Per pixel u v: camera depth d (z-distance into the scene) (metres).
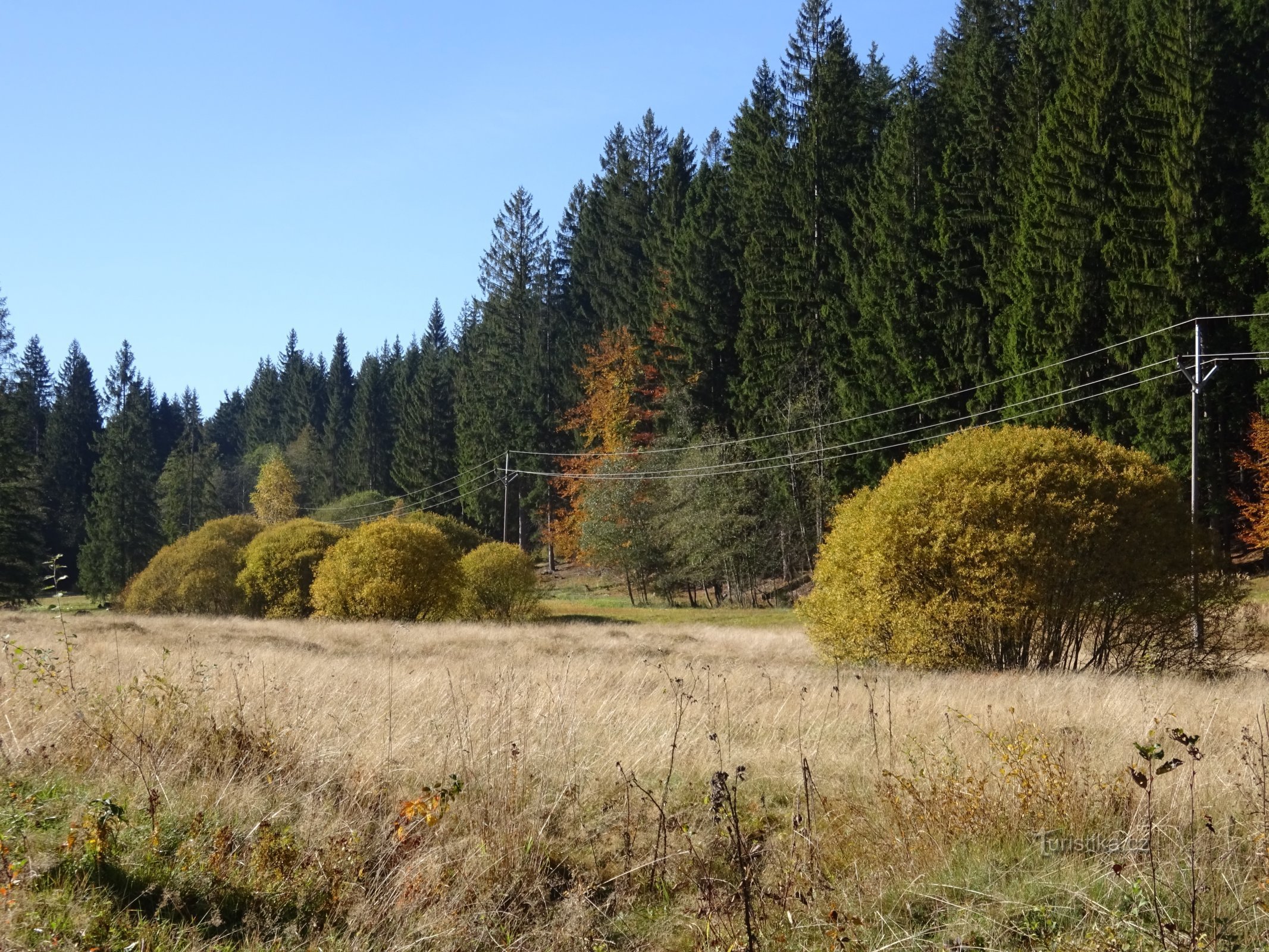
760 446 46.53
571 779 6.10
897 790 5.88
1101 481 16.55
